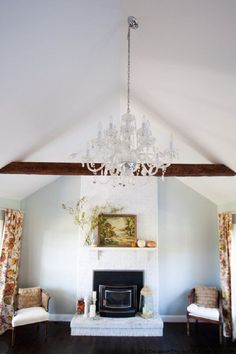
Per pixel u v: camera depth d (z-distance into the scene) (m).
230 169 4.31
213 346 4.50
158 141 4.50
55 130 3.70
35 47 2.07
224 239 5.30
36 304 5.21
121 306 5.26
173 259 5.83
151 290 5.57
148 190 5.89
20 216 5.66
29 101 2.75
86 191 5.87
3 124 3.00
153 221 5.80
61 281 5.75
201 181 5.33
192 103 2.97
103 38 2.28
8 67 2.16
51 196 6.02
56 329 5.17
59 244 5.86
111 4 1.94
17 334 4.92
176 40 2.17
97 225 5.68
